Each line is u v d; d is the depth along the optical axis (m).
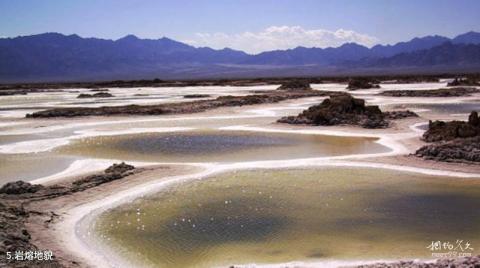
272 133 39.31
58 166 27.55
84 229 17.42
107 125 45.16
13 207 18.33
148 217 18.69
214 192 21.92
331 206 19.92
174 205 20.12
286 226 17.69
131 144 34.62
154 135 38.88
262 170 25.95
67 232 17.09
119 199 20.84
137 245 16.06
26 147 33.56
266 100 68.06
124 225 17.84
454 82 100.06
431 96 75.81
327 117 43.22
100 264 14.58
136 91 103.50
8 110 60.78
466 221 18.09
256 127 42.78
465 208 19.61
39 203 19.91
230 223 18.03
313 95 78.75
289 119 44.78
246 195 21.48
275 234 16.94
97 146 33.91
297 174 25.08
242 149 32.38
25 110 60.59
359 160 28.17
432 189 22.30
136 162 28.14
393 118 46.41
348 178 24.23
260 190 22.22
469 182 23.36
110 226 17.73
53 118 50.69
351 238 16.48
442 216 18.67
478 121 33.88
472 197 21.06
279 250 15.56
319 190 22.19
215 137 37.56
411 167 26.31
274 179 24.12
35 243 15.73
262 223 18.02
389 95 79.25
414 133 38.06
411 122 44.53
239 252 15.47
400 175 24.75
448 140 32.31
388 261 14.37
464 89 83.81
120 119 49.84
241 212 19.25
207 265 14.58
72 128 43.28
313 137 37.09
